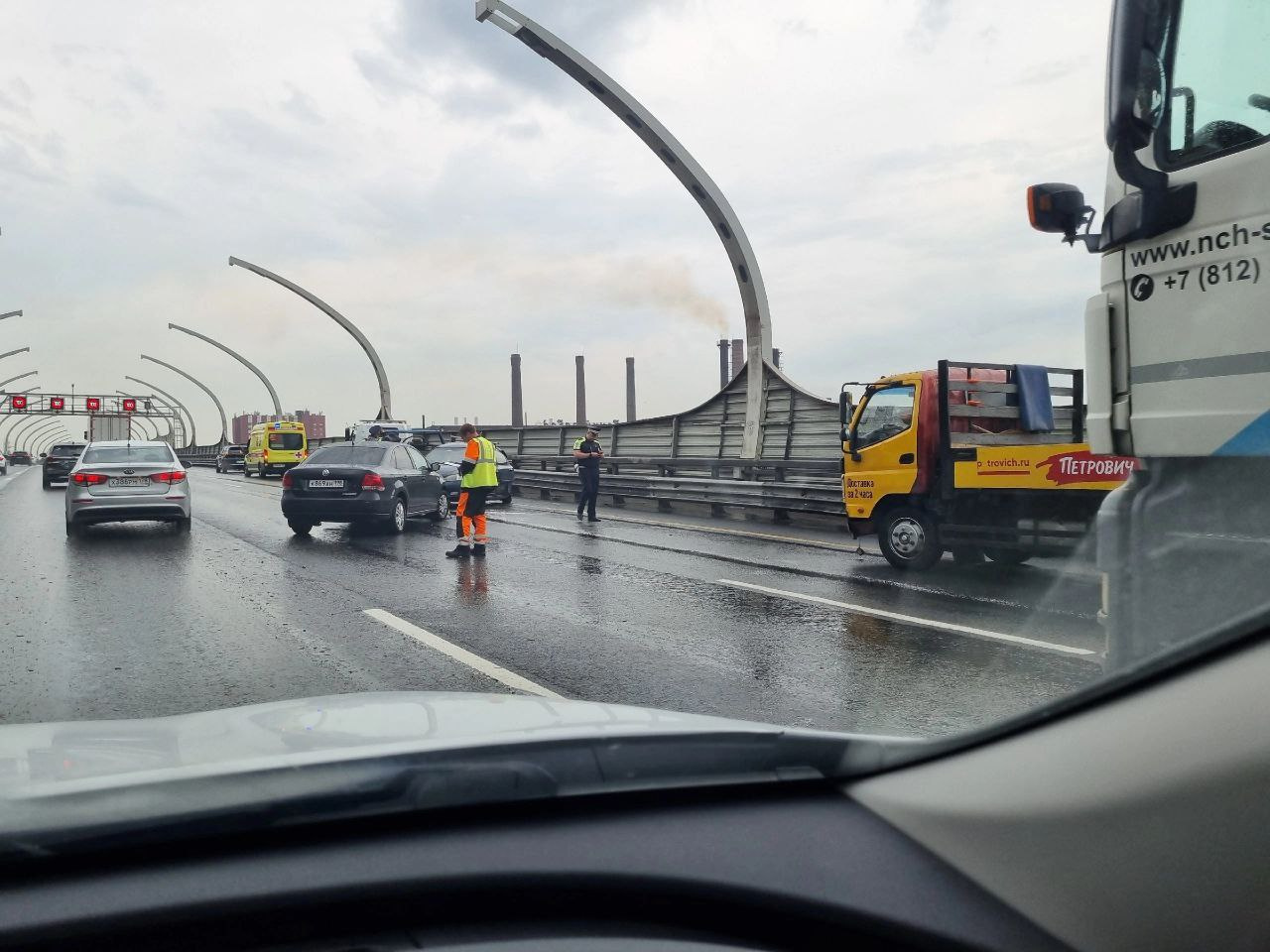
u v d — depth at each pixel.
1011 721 1.46
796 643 6.57
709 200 17.50
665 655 6.21
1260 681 1.18
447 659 6.12
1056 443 10.70
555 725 1.67
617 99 16.12
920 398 10.07
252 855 1.25
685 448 23.36
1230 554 3.07
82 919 1.11
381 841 1.31
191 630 7.17
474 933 1.22
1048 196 3.56
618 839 1.37
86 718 4.80
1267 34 2.95
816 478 16.66
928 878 1.35
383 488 14.87
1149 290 3.35
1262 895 1.13
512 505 22.58
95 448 15.81
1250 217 3.02
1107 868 1.25
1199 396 3.18
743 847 1.38
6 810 1.20
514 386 86.38
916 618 7.47
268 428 41.97
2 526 16.89
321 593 8.98
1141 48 3.22
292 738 1.58
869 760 1.59
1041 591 8.78
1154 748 1.25
